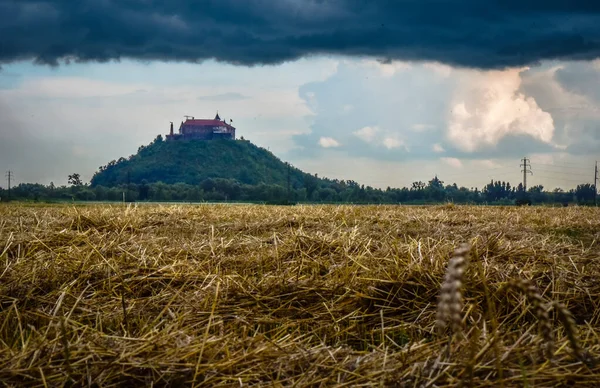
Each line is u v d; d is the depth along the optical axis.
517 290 6.12
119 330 5.67
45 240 9.04
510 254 8.09
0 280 6.94
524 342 4.50
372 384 4.00
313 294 6.59
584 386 3.93
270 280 6.91
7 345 4.85
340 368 4.25
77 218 12.20
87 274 7.15
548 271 7.27
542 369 4.02
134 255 8.22
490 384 3.83
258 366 4.36
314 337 5.70
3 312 5.96
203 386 4.15
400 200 119.75
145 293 6.97
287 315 6.27
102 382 4.15
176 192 136.00
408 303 6.42
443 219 15.66
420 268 6.85
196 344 4.64
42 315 5.79
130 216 13.41
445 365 4.02
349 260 7.86
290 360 4.43
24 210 17.83
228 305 6.28
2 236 9.55
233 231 13.01
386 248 8.23
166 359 4.36
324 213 16.55
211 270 7.59
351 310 6.32
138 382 4.21
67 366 4.13
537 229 14.09
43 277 7.11
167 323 5.59
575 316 6.20
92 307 6.32
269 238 10.33
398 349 5.27
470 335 4.70
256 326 5.97
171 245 9.41
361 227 12.89
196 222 14.13
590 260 8.23
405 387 3.90
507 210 22.58
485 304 6.11
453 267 2.85
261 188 141.00
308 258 8.14
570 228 14.48
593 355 4.39
